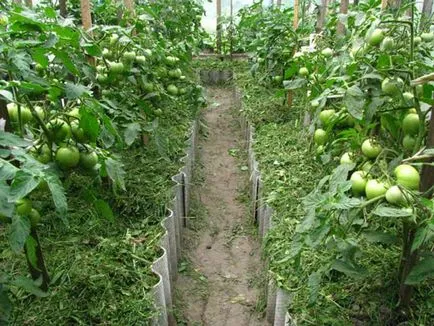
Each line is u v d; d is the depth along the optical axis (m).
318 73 2.52
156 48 2.79
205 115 5.29
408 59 1.63
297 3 3.66
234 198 3.54
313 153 2.80
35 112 1.30
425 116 1.38
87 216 2.10
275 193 2.54
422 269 1.20
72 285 1.62
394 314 1.48
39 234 1.94
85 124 1.35
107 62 2.19
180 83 3.51
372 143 1.42
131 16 2.93
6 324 1.14
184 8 4.64
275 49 3.85
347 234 1.37
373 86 1.48
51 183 0.97
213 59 6.88
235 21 7.69
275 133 3.43
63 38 1.41
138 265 1.84
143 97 2.61
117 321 1.53
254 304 2.39
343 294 1.60
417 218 1.21
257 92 4.57
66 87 1.31
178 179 2.79
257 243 2.89
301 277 1.77
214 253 2.86
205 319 2.30
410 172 1.20
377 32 1.58
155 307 1.63
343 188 1.22
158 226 2.18
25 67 1.22
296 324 1.52
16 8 1.41
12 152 0.99
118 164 1.54
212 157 4.27
